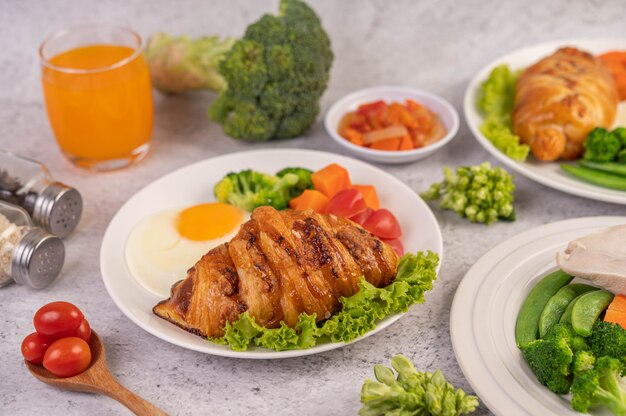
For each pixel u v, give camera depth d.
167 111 0.96
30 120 0.96
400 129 0.86
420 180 0.85
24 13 0.98
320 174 0.78
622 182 0.79
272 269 0.65
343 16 1.01
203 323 0.65
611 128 0.86
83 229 0.80
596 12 1.02
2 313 0.72
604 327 0.64
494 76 0.90
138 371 0.67
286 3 0.89
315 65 0.87
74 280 0.75
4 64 1.00
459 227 0.79
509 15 1.02
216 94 0.99
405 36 1.02
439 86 0.99
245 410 0.64
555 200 0.82
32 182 0.78
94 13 1.00
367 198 0.77
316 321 0.66
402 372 0.61
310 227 0.66
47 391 0.65
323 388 0.65
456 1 1.01
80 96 0.81
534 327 0.66
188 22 1.01
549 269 0.71
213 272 0.65
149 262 0.72
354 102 0.92
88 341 0.67
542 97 0.83
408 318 0.71
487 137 0.85
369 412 0.60
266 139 0.91
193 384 0.66
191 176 0.82
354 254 0.67
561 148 0.82
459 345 0.65
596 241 0.68
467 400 0.60
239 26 1.02
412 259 0.69
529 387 0.62
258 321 0.65
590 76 0.86
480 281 0.70
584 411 0.60
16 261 0.72
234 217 0.76
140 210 0.78
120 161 0.87
